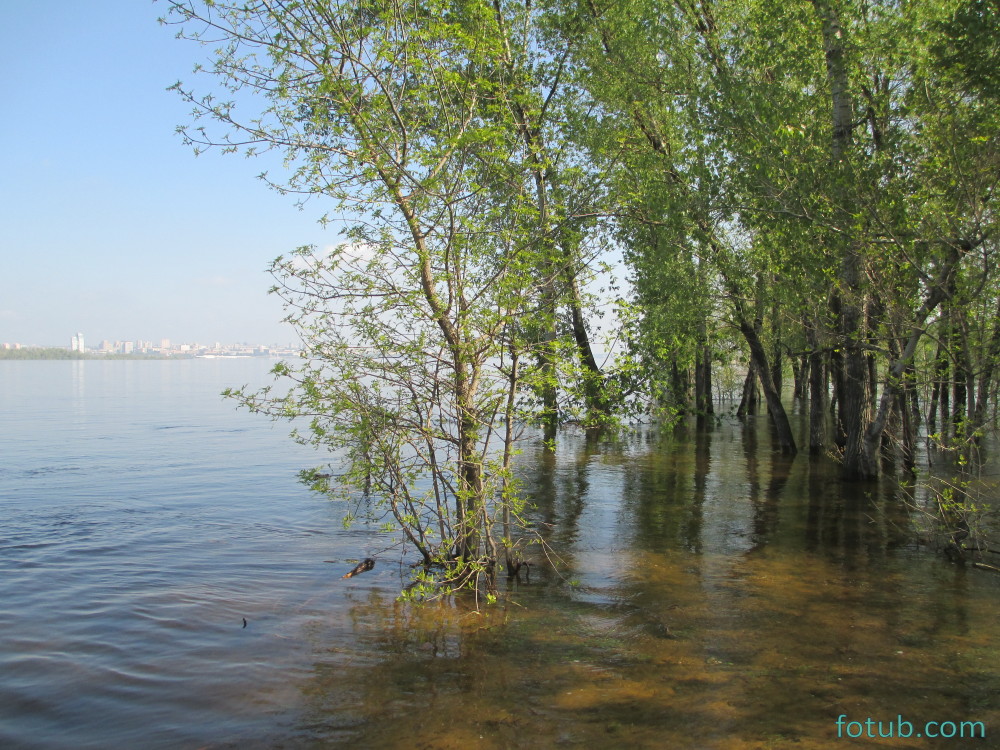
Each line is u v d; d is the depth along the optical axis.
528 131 9.72
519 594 8.50
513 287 8.32
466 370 8.39
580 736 5.32
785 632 7.23
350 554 10.20
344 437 8.29
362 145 7.73
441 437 8.34
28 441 24.19
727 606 8.00
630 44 17.03
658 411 15.34
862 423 15.68
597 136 14.15
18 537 11.27
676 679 6.22
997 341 9.68
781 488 14.98
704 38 16.72
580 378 8.91
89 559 10.04
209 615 7.86
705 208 15.73
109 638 7.23
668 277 17.41
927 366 12.64
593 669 6.45
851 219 11.33
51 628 7.50
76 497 14.50
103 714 5.73
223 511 13.07
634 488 15.01
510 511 9.11
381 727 5.50
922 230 10.40
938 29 10.91
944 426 19.17
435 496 8.58
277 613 7.93
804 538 10.91
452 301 8.23
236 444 23.38
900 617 7.61
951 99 10.62
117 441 24.20
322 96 7.74
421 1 8.22
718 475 16.62
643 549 10.34
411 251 7.91
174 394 54.91
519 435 8.88
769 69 14.96
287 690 6.12
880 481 15.59
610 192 12.30
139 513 12.95
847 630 7.26
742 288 18.25
